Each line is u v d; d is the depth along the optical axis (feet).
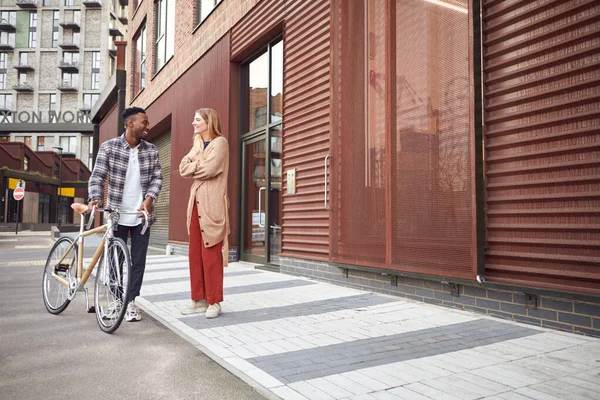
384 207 18.28
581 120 12.23
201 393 8.74
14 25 225.56
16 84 224.53
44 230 136.56
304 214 24.30
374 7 19.17
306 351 11.16
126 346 11.87
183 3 44.14
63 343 12.14
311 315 15.07
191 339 12.36
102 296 13.78
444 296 16.06
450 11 15.60
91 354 11.18
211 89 36.55
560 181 12.51
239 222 32.86
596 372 9.43
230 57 33.14
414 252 16.80
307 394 8.48
